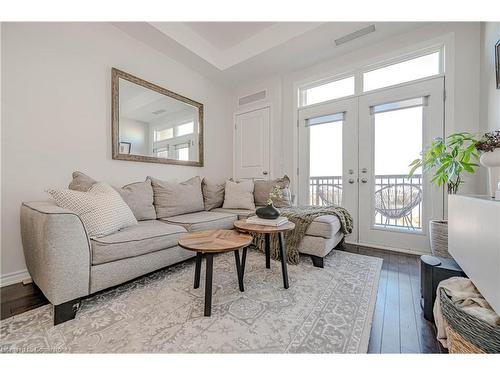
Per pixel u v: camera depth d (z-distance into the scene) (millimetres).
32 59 1926
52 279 1213
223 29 2900
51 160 2033
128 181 2639
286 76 3598
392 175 2734
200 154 3547
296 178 3494
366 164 2881
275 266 2072
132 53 2658
